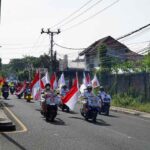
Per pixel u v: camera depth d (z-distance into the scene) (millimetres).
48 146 13117
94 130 17609
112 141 14492
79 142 14039
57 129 17562
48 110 20906
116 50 71500
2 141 13977
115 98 38406
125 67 39500
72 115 24938
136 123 21469
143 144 14008
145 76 33719
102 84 45438
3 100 39438
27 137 15023
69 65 84250
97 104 21688
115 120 22781
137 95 35281
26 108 29422
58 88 32844
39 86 28312
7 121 17469
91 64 73125
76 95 24469
